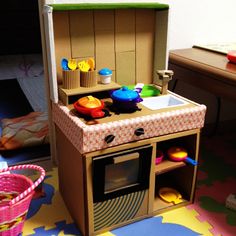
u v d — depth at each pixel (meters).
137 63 1.40
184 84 1.78
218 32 1.76
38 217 1.23
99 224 1.13
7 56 3.75
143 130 1.07
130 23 1.33
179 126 1.15
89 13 1.24
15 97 2.48
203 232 1.17
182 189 1.36
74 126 1.03
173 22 1.63
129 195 1.15
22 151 1.70
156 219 1.23
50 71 1.14
